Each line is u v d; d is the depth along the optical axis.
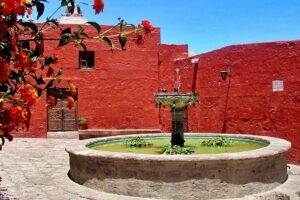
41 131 14.65
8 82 2.70
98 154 6.92
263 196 6.44
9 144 13.16
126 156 6.56
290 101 10.74
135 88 15.05
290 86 10.74
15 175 8.33
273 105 11.19
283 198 6.37
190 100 8.29
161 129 15.08
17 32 2.71
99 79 14.93
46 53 14.58
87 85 14.88
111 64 14.95
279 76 11.03
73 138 14.66
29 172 8.66
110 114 14.95
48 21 2.97
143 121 15.05
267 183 6.90
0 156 10.91
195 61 13.73
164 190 6.39
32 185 7.39
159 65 15.09
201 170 6.35
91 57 15.09
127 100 15.02
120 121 14.98
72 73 14.77
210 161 6.30
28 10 2.64
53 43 14.62
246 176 6.59
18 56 2.52
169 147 8.19
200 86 13.53
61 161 10.11
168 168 6.38
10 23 2.34
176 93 8.27
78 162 7.52
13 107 2.34
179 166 6.35
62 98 3.09
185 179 6.36
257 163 6.71
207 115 13.23
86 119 14.83
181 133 8.56
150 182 6.46
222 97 12.68
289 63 10.78
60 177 8.07
